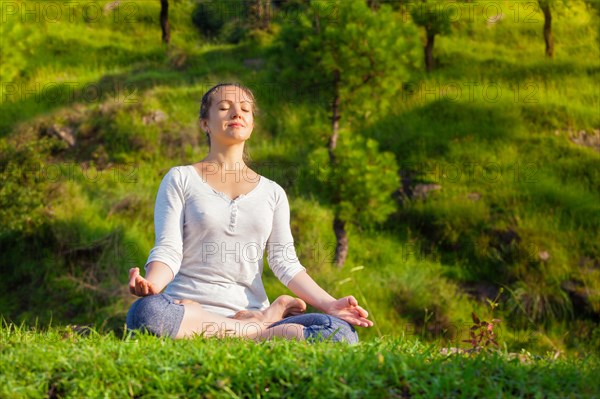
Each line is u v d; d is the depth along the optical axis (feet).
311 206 38.83
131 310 11.87
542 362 11.38
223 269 12.60
